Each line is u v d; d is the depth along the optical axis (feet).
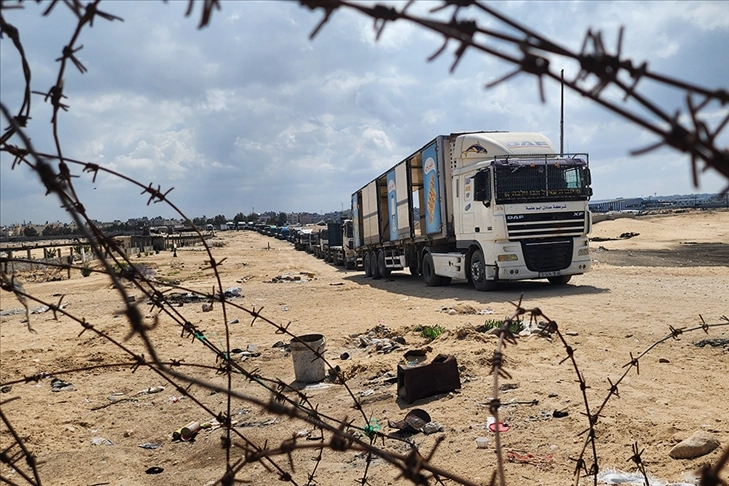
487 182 50.65
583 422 17.75
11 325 52.75
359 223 96.84
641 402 19.31
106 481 17.42
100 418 23.77
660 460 14.92
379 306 50.88
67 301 69.92
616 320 34.32
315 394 24.59
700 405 18.75
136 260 145.79
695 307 37.11
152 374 30.42
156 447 20.34
